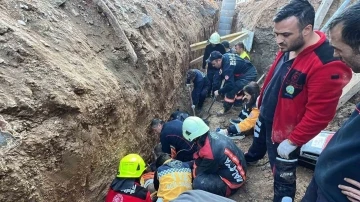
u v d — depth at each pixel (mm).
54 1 2990
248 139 4352
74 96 2340
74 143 2299
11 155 1870
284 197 2799
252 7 8859
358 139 1476
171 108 4754
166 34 4930
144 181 3451
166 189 3000
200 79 5203
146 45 3861
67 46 2709
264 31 7332
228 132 4363
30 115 2070
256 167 3723
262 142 3348
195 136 2996
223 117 5195
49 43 2566
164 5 5824
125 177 2656
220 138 3156
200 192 1562
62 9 3031
